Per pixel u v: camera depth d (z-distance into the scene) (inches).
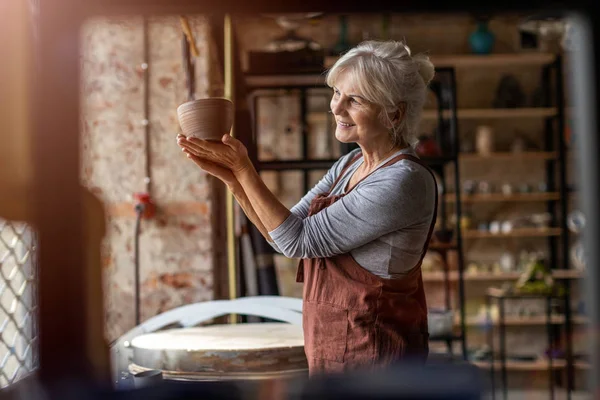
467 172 230.7
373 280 59.8
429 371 17.4
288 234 57.5
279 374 61.5
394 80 58.7
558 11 14.7
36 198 15.9
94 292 16.4
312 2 15.1
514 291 194.4
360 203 58.1
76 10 15.6
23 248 58.1
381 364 58.6
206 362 60.5
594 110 14.4
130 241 114.4
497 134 231.1
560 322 219.0
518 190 227.6
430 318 128.5
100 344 16.4
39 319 15.7
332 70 61.1
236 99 99.9
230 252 93.9
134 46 115.0
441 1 14.9
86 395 15.7
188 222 114.3
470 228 229.8
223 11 15.4
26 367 56.4
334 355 60.0
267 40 223.8
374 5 15.1
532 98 226.8
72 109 15.8
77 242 15.9
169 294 113.6
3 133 17.1
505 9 14.9
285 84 123.0
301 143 221.3
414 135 63.6
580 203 14.7
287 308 79.0
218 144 52.4
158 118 115.0
